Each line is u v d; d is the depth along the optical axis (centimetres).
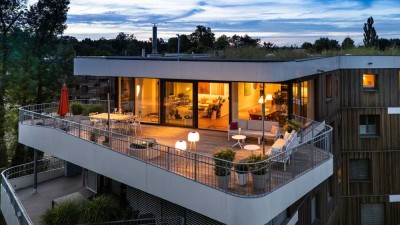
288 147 1162
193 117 1738
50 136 1575
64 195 1669
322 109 1833
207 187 996
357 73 2175
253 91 1631
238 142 1425
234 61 1444
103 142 1370
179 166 1152
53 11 3609
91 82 4159
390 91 2183
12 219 1558
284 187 1023
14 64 3266
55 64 3516
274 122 1519
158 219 1278
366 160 2222
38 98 3553
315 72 1697
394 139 2197
